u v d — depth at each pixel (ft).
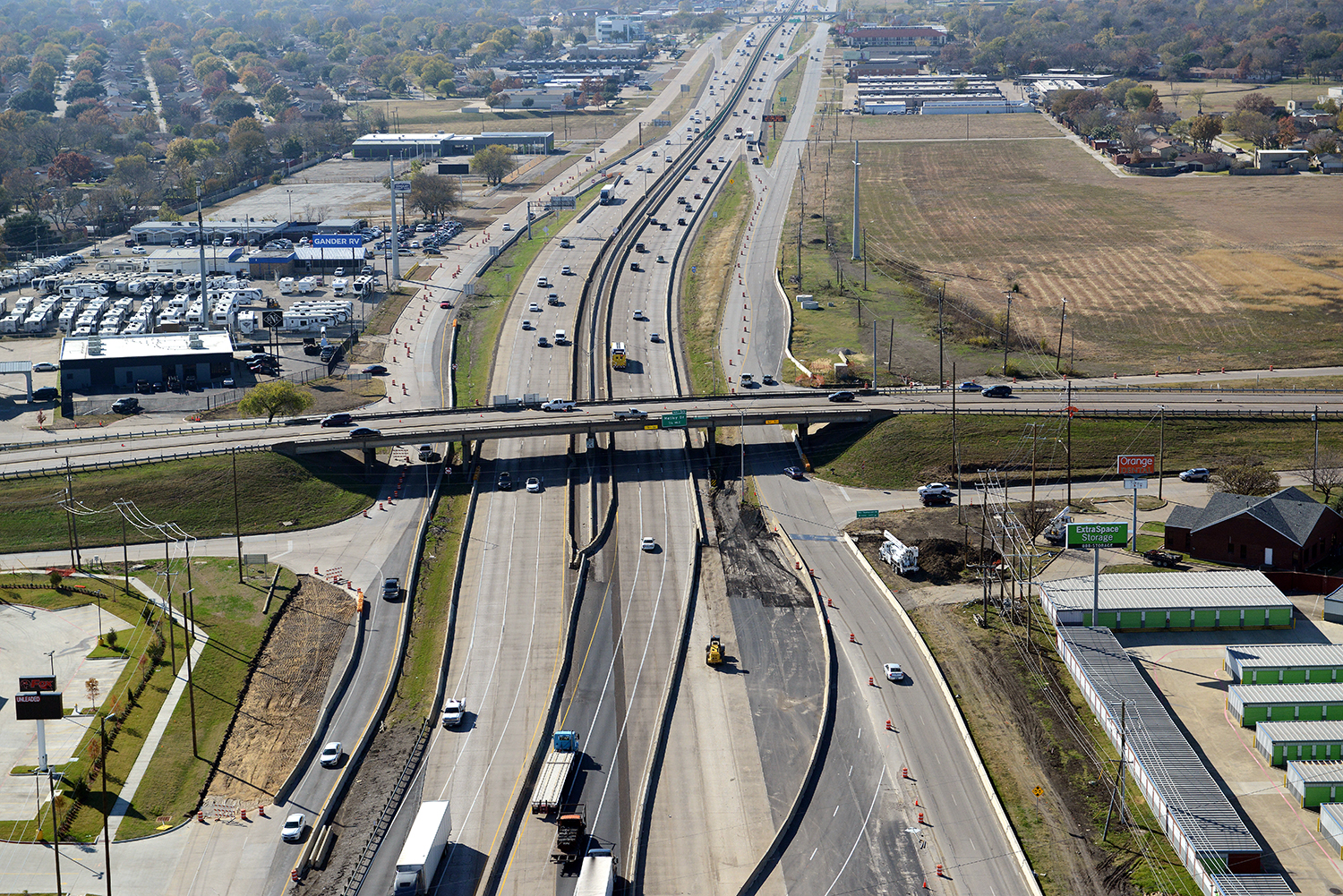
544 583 562.25
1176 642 501.15
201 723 464.65
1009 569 558.97
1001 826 403.95
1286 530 548.72
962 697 469.57
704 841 402.93
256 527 612.70
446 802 407.44
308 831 412.77
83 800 424.46
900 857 392.68
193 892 385.50
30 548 590.14
